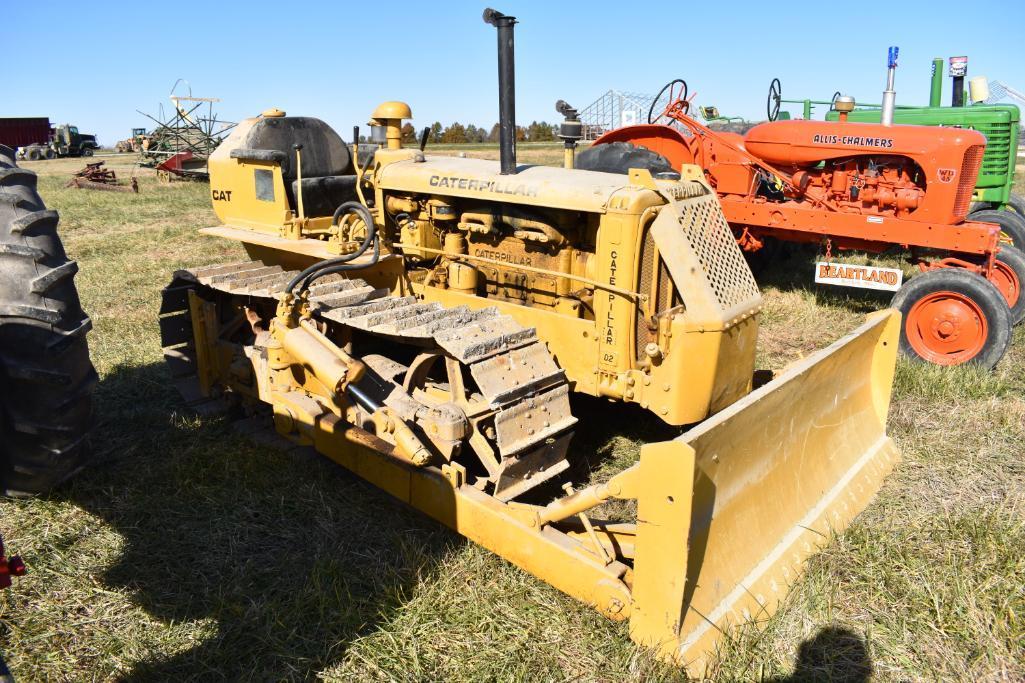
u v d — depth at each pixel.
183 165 21.42
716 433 2.63
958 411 5.08
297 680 2.71
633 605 2.73
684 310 3.79
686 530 2.52
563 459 3.98
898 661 2.83
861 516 3.75
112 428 4.72
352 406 4.04
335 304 4.16
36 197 3.30
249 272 4.75
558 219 4.06
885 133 6.94
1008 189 8.59
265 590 3.19
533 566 3.13
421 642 2.89
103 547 3.50
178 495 3.95
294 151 5.27
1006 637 2.94
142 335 6.55
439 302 4.34
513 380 3.66
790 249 9.84
